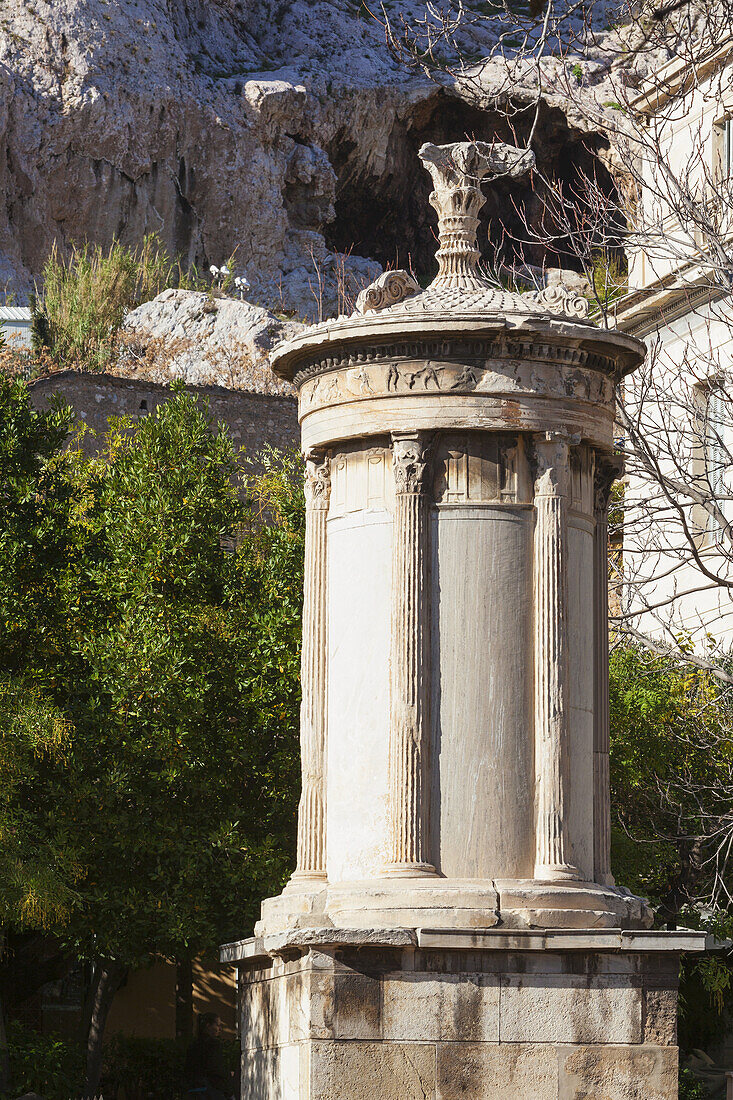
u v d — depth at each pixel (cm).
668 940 1806
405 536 1925
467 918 1811
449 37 2488
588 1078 1794
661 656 3259
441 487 1952
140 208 9594
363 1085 1769
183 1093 3544
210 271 9194
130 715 3094
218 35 10662
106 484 3462
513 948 1792
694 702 3425
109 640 3122
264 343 7481
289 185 10394
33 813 3072
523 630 1928
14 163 9162
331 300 9875
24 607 3216
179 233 9806
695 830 3388
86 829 3039
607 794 2023
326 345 2014
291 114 10194
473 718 1900
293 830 3186
